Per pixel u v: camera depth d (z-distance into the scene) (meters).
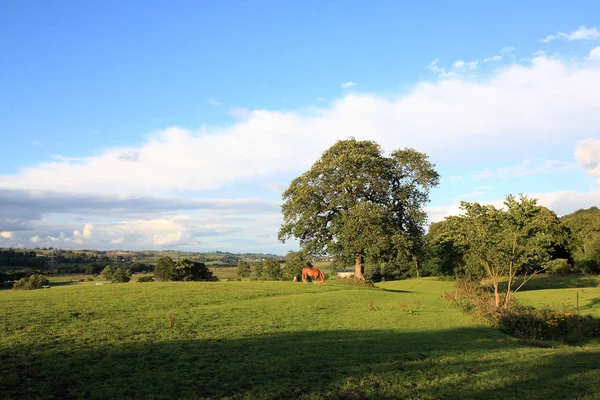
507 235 23.89
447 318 22.31
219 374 10.43
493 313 22.20
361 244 39.44
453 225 27.59
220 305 22.36
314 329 16.91
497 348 15.83
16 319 15.48
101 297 22.97
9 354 11.12
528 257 24.20
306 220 42.84
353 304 25.56
